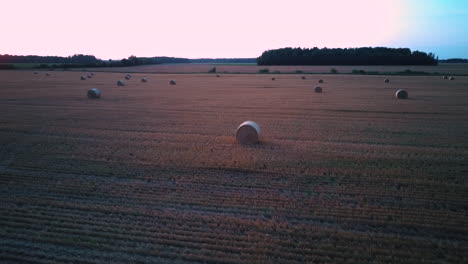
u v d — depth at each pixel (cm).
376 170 1162
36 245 715
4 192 979
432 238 744
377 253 688
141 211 862
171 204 904
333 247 705
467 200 927
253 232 761
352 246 710
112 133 1714
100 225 796
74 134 1681
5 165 1204
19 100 2877
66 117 2130
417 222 810
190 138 1623
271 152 1381
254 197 945
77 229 777
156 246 711
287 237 743
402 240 732
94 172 1141
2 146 1448
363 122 2030
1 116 2145
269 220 815
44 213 854
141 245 714
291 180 1073
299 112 2386
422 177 1100
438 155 1348
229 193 970
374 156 1327
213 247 707
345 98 3181
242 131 1534
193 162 1247
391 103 2828
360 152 1384
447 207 890
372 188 1009
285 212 857
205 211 864
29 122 1961
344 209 873
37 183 1045
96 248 705
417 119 2116
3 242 725
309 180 1072
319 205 894
